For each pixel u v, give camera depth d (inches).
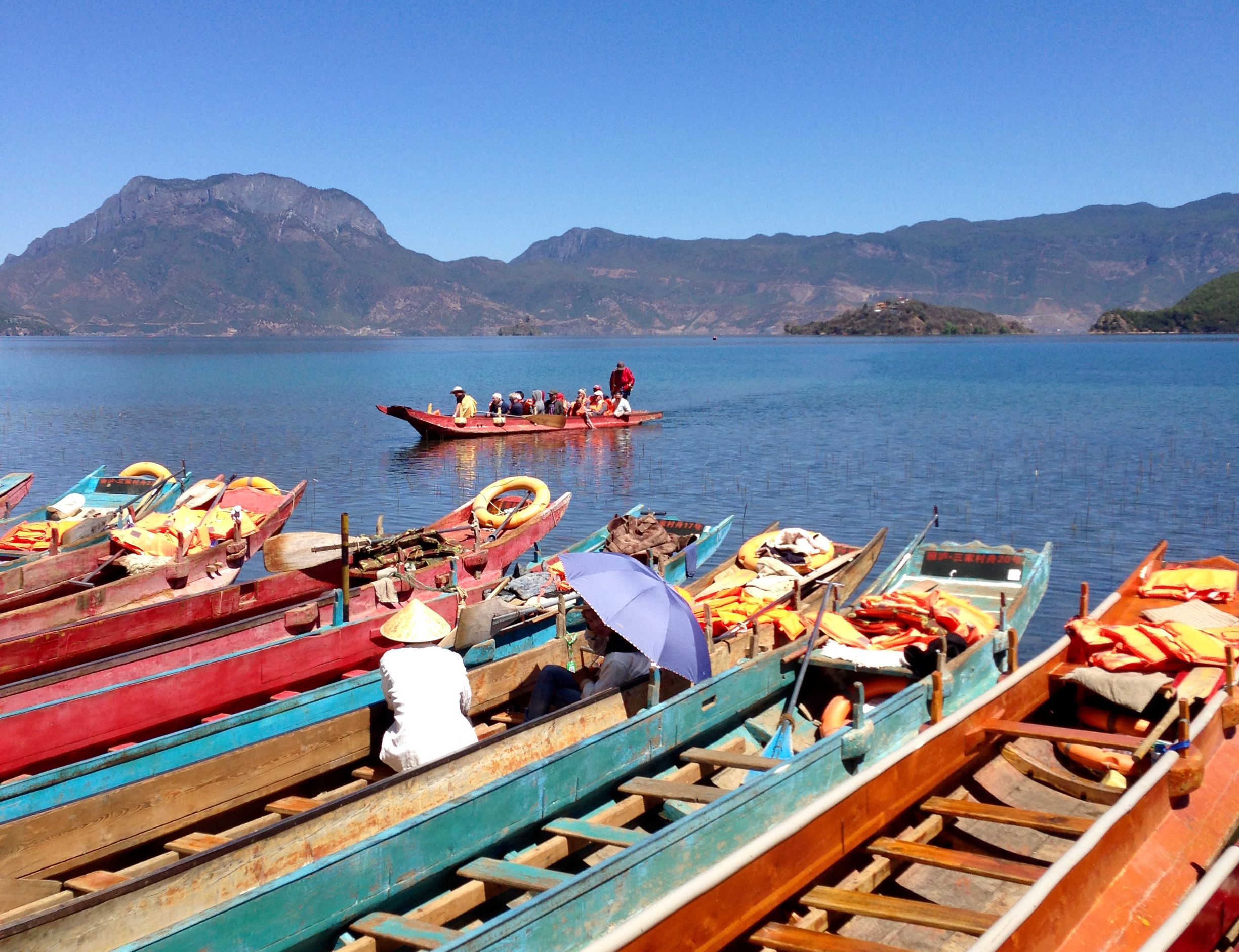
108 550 500.1
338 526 792.3
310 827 234.2
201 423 1560.0
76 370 3513.8
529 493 610.9
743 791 249.9
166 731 335.6
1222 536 725.9
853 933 245.8
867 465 1066.7
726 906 213.0
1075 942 220.2
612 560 329.4
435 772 260.1
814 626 346.9
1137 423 1486.2
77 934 196.9
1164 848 254.2
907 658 360.2
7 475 974.4
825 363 4062.5
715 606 417.4
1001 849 281.0
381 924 224.4
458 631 372.5
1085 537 724.7
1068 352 5339.6
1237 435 1317.7
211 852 216.5
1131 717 322.3
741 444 1263.5
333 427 1501.0
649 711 301.3
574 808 280.5
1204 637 336.2
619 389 1508.4
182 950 199.0
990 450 1179.9
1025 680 319.3
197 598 419.5
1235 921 238.7
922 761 271.1
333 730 302.5
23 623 407.5
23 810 253.9
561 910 206.5
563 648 377.4
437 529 539.5
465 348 7367.1
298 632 398.6
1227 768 292.5
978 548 490.6
